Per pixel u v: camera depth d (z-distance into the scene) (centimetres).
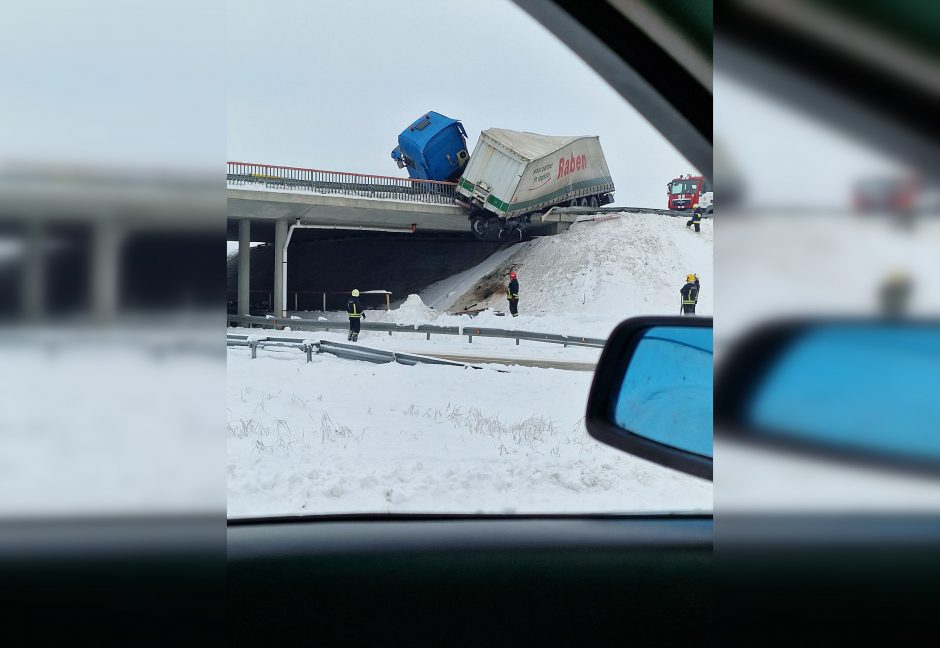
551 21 205
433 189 2998
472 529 256
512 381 1209
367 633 173
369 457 626
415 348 1814
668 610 185
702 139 204
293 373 1195
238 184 2644
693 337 193
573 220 3491
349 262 4150
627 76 205
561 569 214
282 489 500
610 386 194
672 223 3650
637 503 477
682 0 189
